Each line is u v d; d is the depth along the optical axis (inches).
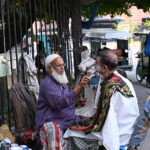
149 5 494.9
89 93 343.3
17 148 146.0
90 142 137.4
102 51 130.8
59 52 248.4
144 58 452.4
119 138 124.4
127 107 123.0
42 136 147.6
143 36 464.8
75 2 310.0
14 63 328.2
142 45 461.7
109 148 121.0
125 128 124.2
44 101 149.6
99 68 130.4
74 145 141.9
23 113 164.7
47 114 149.4
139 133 114.8
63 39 274.8
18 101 164.6
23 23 272.5
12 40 271.9
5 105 231.5
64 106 145.9
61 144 143.6
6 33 264.2
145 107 113.3
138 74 472.1
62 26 281.0
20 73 202.4
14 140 167.5
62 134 146.1
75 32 311.7
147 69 448.5
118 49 537.3
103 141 123.5
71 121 151.9
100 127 126.2
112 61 128.2
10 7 237.5
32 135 158.7
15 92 165.8
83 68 284.8
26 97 167.5
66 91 153.3
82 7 440.5
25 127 165.0
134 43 1051.9
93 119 132.4
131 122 124.9
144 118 113.3
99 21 801.6
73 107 156.3
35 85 196.1
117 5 489.7
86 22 467.8
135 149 119.1
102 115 124.5
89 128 132.6
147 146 204.8
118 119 124.2
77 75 311.6
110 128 121.4
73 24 312.0
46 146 145.4
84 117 157.1
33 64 196.7
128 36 560.7
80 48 326.6
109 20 809.5
